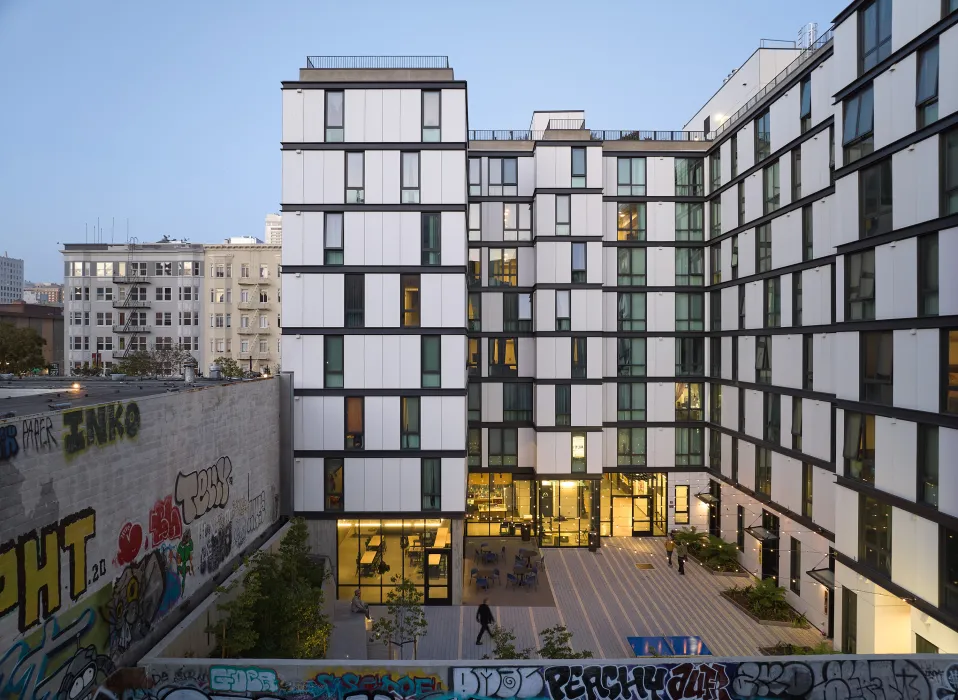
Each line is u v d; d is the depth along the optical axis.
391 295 23.27
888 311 15.99
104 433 12.07
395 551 23.28
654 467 32.12
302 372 23.25
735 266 28.91
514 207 31.94
